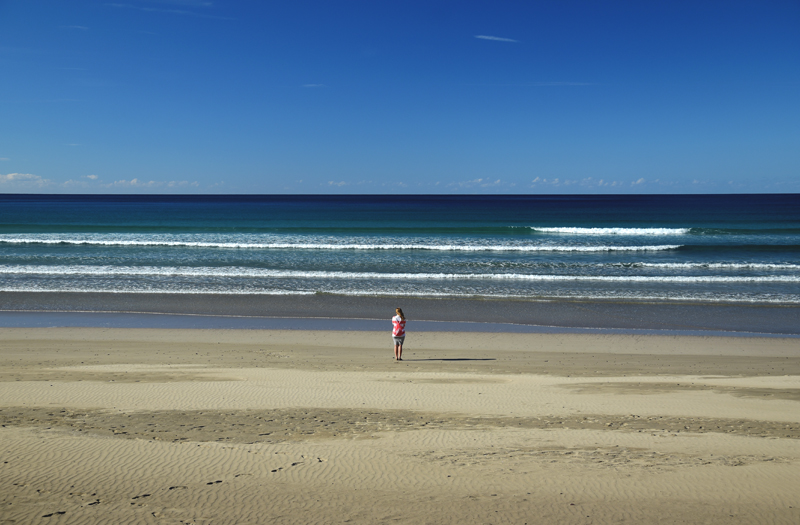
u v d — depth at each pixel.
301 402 9.15
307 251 36.31
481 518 4.58
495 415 8.45
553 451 6.49
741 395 10.02
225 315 19.44
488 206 117.12
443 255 34.66
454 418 8.23
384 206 118.06
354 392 9.97
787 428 7.77
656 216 74.56
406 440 6.90
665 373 12.32
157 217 72.19
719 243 39.91
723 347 15.49
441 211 93.62
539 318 19.36
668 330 17.69
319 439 6.90
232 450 6.30
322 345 15.45
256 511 4.66
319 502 4.87
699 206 109.38
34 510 4.55
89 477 5.34
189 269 28.53
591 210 94.75
